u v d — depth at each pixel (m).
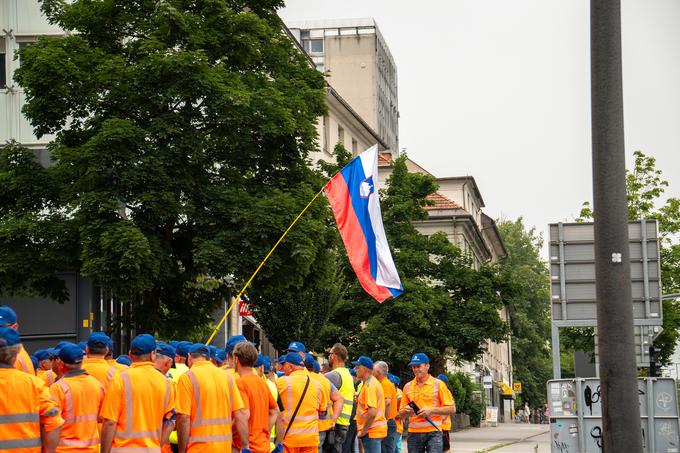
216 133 21.98
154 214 21.31
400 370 40.53
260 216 21.47
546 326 106.69
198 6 23.02
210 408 10.34
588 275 17.20
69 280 25.47
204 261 21.00
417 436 15.83
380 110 95.50
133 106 21.70
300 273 22.08
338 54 91.94
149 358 9.90
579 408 15.90
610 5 11.00
